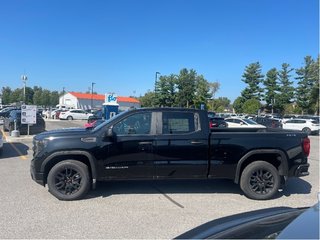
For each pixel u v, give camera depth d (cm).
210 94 6650
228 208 684
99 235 529
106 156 736
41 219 600
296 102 7794
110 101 2830
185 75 6291
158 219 608
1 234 527
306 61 7619
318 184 922
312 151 1791
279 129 862
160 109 763
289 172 774
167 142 747
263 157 784
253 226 286
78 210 655
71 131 765
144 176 750
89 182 739
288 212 320
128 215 629
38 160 731
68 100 12725
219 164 759
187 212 652
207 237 279
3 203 695
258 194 753
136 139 743
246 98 8012
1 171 1029
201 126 762
